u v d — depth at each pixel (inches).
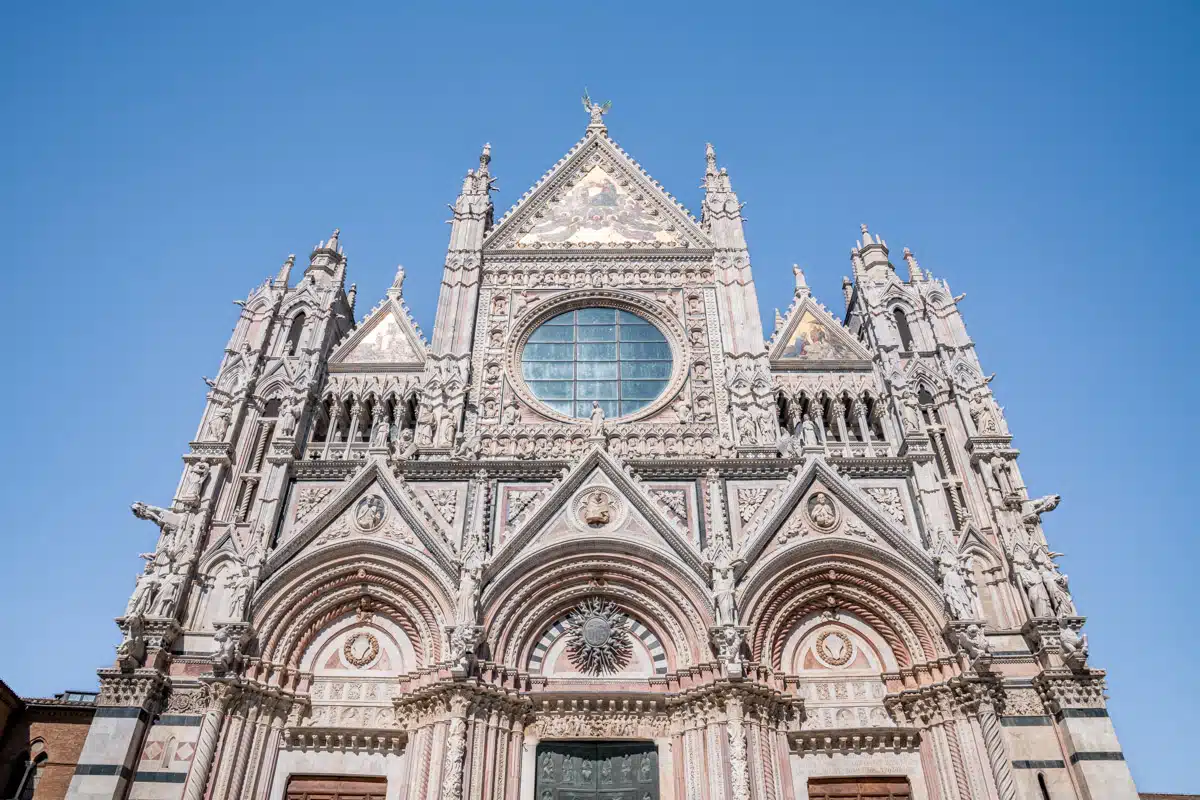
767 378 1450.5
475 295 1589.6
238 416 1355.8
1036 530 1221.1
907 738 1103.6
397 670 1167.6
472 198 1759.4
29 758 1312.7
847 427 1460.4
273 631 1146.0
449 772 1008.2
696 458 1295.5
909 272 1611.7
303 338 1489.9
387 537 1216.2
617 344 1565.0
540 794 1075.3
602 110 1926.7
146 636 1104.8
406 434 1389.0
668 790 1072.8
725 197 1761.8
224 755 1040.2
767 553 1199.6
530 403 1462.8
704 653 1124.5
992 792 1011.9
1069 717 1053.8
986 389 1382.9
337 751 1096.8
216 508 1268.5
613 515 1237.7
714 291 1610.5
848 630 1202.6
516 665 1142.3
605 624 1179.3
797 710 1128.8
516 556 1192.2
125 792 1015.6
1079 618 1120.2
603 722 1116.5
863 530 1229.7
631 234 1723.7
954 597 1121.4
